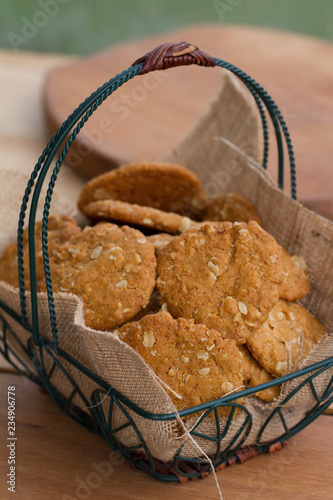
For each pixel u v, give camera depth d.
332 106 0.99
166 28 1.95
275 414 0.56
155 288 0.59
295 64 1.10
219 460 0.57
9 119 0.98
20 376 0.66
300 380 0.55
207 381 0.54
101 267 0.58
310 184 0.83
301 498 0.57
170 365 0.54
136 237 0.59
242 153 0.69
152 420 0.52
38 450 0.60
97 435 0.61
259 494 0.57
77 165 0.89
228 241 0.58
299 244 0.63
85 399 0.57
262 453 0.60
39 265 0.61
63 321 0.56
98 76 1.04
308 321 0.60
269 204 0.66
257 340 0.56
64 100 0.95
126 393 0.53
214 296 0.57
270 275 0.57
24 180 0.67
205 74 1.07
